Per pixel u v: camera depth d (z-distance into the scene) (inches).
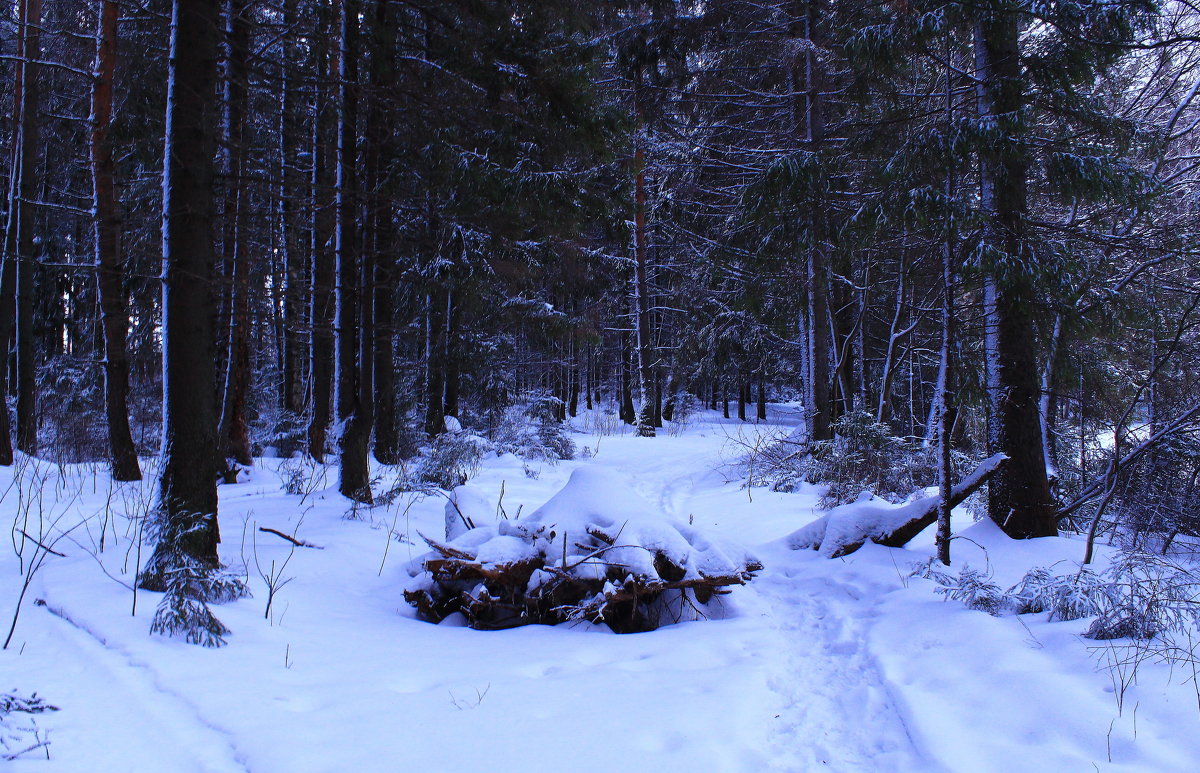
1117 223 297.6
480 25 374.9
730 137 607.5
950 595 181.8
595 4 421.7
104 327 351.9
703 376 1012.5
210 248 190.1
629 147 480.7
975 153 223.1
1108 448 313.6
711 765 94.1
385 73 343.6
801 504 375.6
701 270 650.8
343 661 142.3
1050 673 126.1
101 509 279.9
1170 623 143.9
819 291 478.6
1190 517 286.5
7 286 355.3
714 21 553.9
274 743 98.6
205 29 188.4
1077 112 240.2
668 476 540.1
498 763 93.6
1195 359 300.2
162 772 91.7
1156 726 104.3
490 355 674.2
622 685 126.7
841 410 607.8
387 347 459.2
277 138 527.2
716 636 163.5
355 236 348.5
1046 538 236.1
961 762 98.7
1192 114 371.6
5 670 123.0
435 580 194.9
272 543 238.2
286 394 646.5
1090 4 222.4
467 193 378.3
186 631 143.6
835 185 304.5
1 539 222.8
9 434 353.1
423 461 407.8
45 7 450.6
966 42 260.1
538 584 182.2
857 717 119.2
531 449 608.1
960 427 454.3
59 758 93.4
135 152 382.9
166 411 182.4
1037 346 260.1
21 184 372.2
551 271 638.5
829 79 494.6
